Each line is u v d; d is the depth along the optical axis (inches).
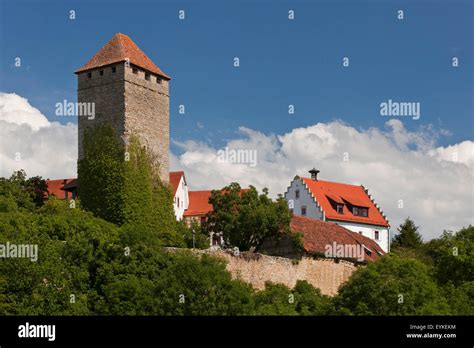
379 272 2455.7
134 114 3671.3
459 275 2910.9
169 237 3494.1
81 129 3710.6
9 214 2819.9
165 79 3855.8
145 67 3745.1
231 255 2935.5
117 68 3663.9
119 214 3572.8
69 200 3572.8
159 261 2696.9
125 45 3767.2
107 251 2711.6
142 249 2728.8
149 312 2272.4
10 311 2331.4
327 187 4694.9
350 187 4822.8
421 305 2361.0
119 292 2440.9
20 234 2623.0
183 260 2363.4
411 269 2466.8
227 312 2257.6
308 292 3004.4
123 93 3634.4
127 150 3614.7
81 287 2581.2
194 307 2253.9
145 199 3654.0
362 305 2317.9
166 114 3841.0
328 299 2719.0
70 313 2362.2
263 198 3412.9
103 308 2391.7
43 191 3917.3
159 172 3767.2
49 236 2891.2
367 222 4660.4
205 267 2337.6
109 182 3602.4
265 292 2812.5
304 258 3211.1
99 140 3649.1
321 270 3265.3
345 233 3543.3
